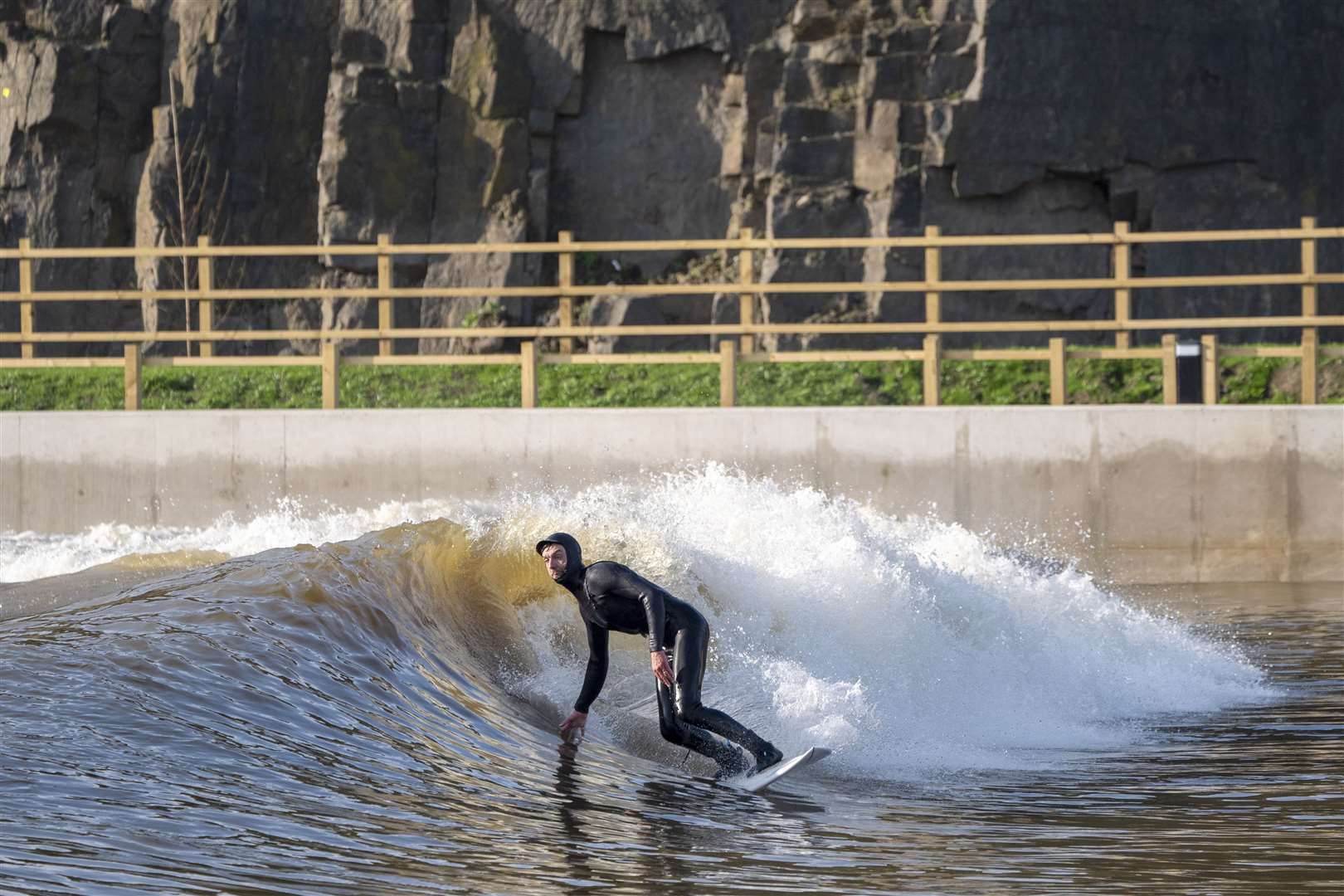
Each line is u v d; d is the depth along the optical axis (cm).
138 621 2161
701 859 1590
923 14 7688
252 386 6062
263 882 1308
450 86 8075
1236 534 5275
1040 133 7431
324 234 7981
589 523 3288
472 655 2678
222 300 8138
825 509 3606
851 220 7562
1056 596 3941
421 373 6162
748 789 2094
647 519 3412
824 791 2106
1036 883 1524
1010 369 6081
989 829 1828
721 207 8238
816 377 6041
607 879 1462
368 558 2828
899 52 7612
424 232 8012
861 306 7525
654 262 8175
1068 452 5312
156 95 8400
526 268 7900
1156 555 5300
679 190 8269
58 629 2097
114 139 8331
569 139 8294
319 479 5472
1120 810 1967
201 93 8144
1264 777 2209
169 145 8094
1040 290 7481
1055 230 7550
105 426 5531
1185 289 7538
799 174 7650
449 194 8031
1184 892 1492
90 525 5531
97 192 8306
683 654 2275
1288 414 5266
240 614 2252
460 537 3159
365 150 7950
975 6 7544
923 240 5675
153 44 8394
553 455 5406
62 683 1803
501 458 5422
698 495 3728
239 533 4653
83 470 5538
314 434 5478
